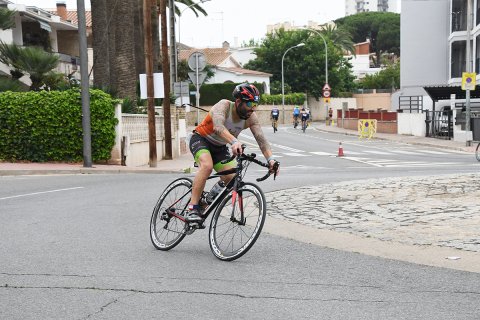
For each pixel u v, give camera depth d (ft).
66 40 133.69
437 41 143.43
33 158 56.59
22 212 28.86
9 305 14.05
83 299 14.48
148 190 37.81
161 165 61.93
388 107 252.01
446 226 22.57
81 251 20.10
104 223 25.77
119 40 74.64
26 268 17.65
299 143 106.01
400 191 32.96
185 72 188.44
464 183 35.78
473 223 22.97
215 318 13.00
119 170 52.90
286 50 231.71
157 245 20.52
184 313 13.37
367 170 55.16
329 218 25.30
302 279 16.15
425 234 21.26
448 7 142.00
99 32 74.08
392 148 90.94
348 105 254.06
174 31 89.81
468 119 86.48
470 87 85.66
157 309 13.67
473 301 13.87
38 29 114.62
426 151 83.61
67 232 23.66
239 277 16.47
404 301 13.99
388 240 20.56
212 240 19.15
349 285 15.47
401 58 146.41
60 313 13.44
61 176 48.60
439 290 14.82
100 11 73.82
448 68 142.51
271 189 36.76
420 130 116.37
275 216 26.30
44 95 55.93
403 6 145.28
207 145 19.24
